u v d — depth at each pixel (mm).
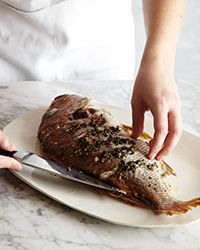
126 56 1604
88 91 1465
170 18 1306
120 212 1058
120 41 1575
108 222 1058
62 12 1462
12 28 1461
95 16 1502
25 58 1491
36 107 1374
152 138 1195
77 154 1144
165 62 1216
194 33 2613
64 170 1123
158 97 1125
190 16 2615
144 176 1093
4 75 1508
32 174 1126
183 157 1214
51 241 1010
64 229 1037
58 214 1069
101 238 1024
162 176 1100
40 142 1224
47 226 1041
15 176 1146
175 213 1049
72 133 1173
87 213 1047
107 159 1119
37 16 1448
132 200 1091
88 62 1546
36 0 1426
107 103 1419
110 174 1108
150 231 1049
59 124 1203
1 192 1107
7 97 1396
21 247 994
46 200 1100
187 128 1332
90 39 1523
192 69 2596
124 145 1139
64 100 1272
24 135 1247
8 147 1134
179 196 1107
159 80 1160
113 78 1591
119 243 1017
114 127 1183
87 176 1127
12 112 1347
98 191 1104
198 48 2609
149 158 1114
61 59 1515
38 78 1513
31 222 1046
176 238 1038
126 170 1102
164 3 1323
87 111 1222
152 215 1056
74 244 1008
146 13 1364
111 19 1531
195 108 1432
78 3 1469
